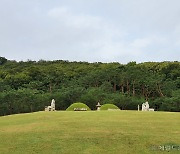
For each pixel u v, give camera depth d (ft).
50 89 238.89
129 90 240.53
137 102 204.64
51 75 265.95
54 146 53.42
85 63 344.69
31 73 271.69
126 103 203.31
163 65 276.00
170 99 201.67
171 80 249.96
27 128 69.15
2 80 249.96
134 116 85.20
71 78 269.44
